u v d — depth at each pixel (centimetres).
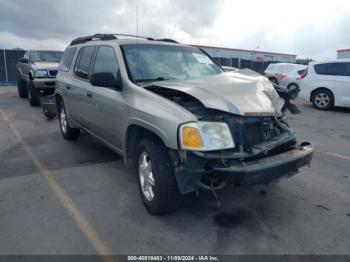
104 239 283
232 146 278
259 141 305
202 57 450
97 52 450
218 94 299
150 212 322
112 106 374
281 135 323
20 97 1302
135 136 354
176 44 448
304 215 326
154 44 423
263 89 330
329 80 994
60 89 574
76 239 283
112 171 445
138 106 320
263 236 288
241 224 308
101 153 527
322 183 407
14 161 488
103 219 316
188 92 297
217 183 273
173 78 381
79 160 493
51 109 772
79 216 322
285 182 407
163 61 401
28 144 585
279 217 321
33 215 323
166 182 293
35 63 1026
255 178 268
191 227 302
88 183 404
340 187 395
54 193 374
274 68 1602
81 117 499
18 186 394
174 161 284
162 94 326
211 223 309
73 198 362
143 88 335
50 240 281
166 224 306
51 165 470
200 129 270
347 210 337
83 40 542
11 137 637
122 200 357
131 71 367
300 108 1066
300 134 679
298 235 290
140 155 332
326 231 297
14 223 308
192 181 277
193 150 267
